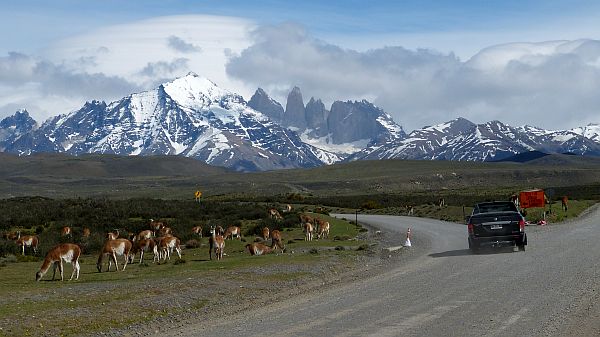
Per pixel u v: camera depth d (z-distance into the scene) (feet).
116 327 46.50
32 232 147.84
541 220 162.50
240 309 53.26
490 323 41.68
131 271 87.51
